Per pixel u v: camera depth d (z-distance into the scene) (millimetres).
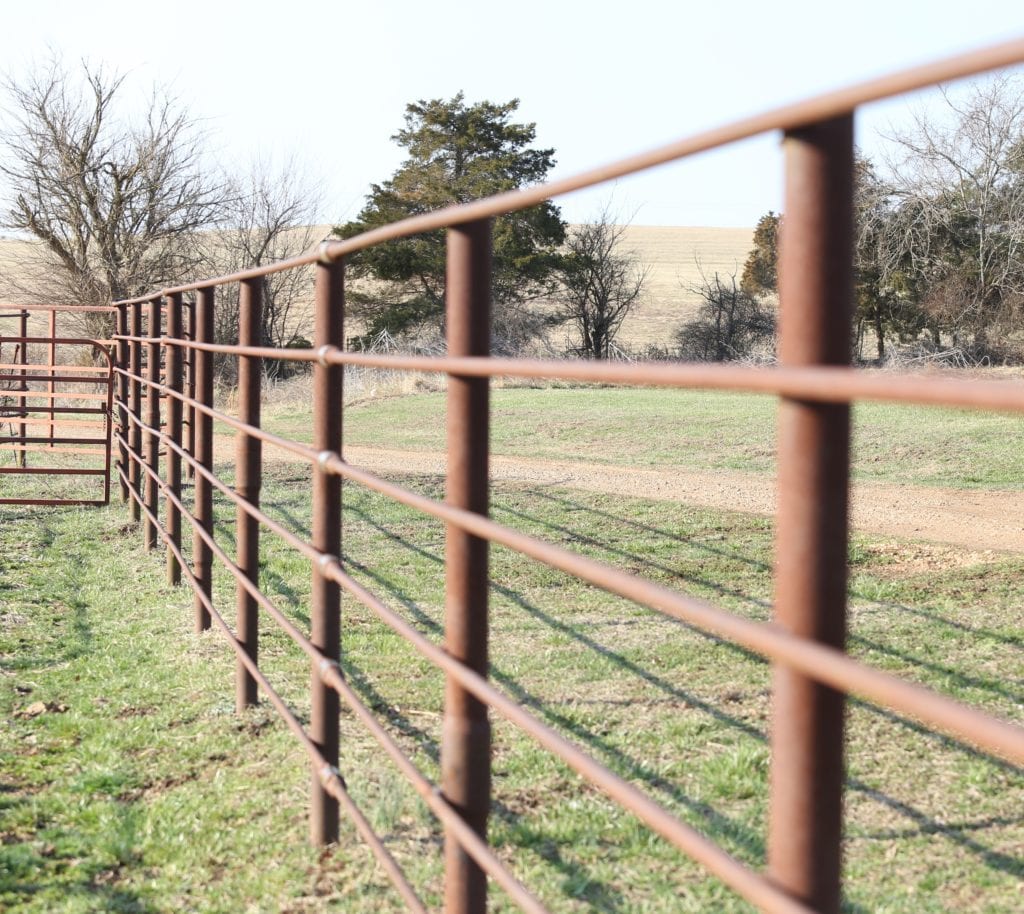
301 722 5238
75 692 5941
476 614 2746
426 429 20781
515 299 45188
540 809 4160
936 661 5902
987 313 32344
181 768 4859
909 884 3504
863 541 9609
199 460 6793
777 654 1388
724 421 19484
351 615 7285
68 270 36188
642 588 1699
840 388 1220
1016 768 4391
